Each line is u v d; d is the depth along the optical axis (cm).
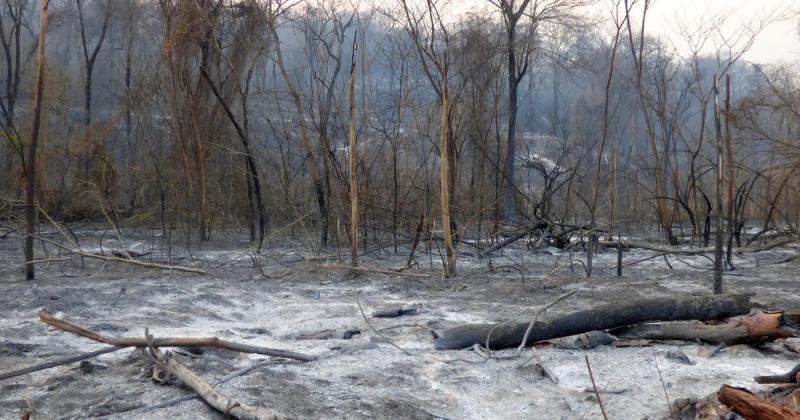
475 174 1612
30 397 446
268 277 1025
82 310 739
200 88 1400
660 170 1575
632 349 585
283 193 1344
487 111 1667
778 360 552
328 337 640
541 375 517
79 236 1545
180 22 1333
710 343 593
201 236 1391
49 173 1739
